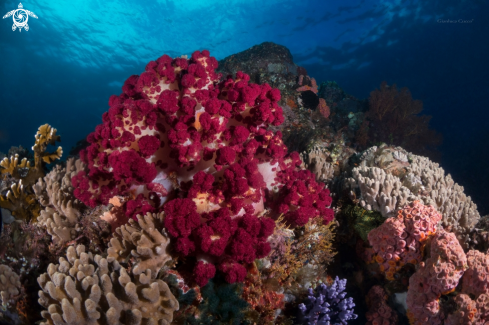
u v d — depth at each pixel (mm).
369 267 3871
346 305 3037
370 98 9898
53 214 3328
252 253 2600
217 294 2674
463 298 2746
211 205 2771
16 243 3527
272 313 2803
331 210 3539
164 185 3062
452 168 15547
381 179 4145
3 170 4289
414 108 9680
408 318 3189
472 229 3779
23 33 36531
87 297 2174
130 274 2449
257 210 3189
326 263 3691
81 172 3090
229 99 2928
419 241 3127
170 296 2268
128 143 2674
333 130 8414
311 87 9812
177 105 2898
